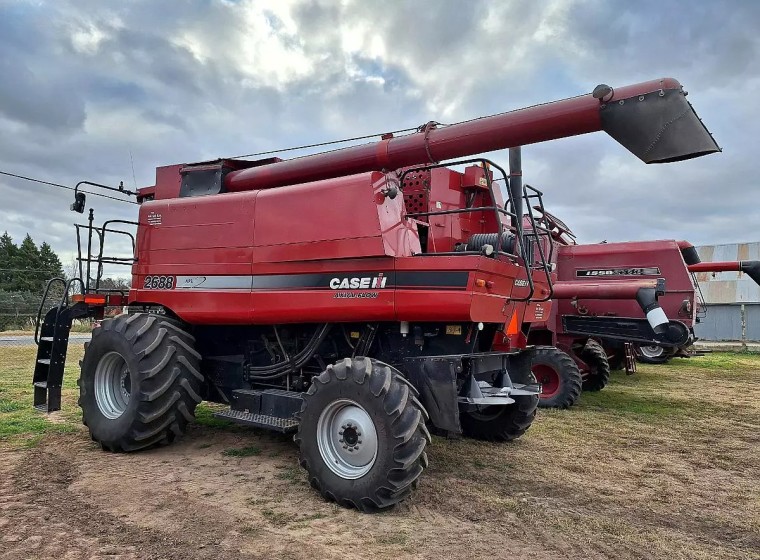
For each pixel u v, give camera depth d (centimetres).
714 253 3344
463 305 406
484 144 456
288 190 492
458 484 458
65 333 596
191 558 311
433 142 475
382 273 438
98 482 439
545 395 846
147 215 589
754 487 468
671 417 774
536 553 329
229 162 606
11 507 383
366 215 439
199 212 549
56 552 316
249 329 571
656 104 392
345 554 321
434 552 327
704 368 1461
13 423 639
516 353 546
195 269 545
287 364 530
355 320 457
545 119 426
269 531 352
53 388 583
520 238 464
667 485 470
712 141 384
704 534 367
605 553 332
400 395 389
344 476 402
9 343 1895
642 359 1564
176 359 525
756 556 333
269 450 545
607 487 462
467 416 623
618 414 792
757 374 1323
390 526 365
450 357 438
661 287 794
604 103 407
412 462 377
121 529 348
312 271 472
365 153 505
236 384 571
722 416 786
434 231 554
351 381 404
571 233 1190
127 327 531
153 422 515
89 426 546
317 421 420
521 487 455
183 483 442
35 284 4472
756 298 3112
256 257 505
